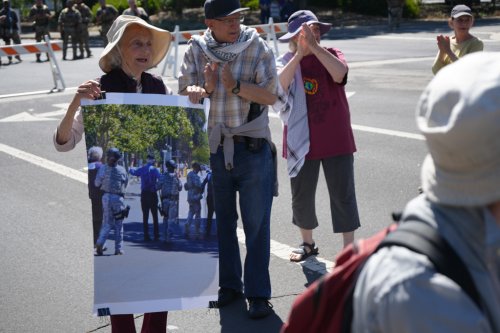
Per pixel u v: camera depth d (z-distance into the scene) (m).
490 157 1.60
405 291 1.59
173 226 4.02
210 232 4.05
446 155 1.64
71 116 4.00
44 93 15.84
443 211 1.69
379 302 1.62
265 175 4.88
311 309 1.84
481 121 1.56
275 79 4.78
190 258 4.02
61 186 8.47
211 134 4.86
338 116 5.50
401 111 12.17
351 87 14.69
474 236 1.66
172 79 17.03
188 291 4.00
